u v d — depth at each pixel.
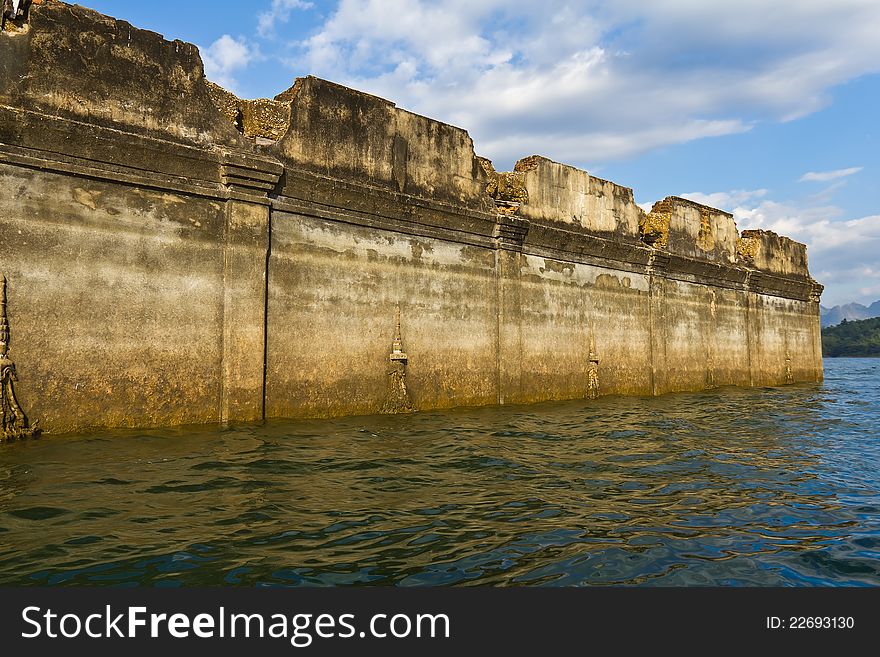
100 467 5.36
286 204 8.23
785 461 7.56
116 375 6.68
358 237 9.05
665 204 15.59
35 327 6.21
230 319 7.51
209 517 4.37
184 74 7.58
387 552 4.01
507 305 11.20
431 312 9.96
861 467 7.38
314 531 4.28
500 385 10.97
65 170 6.51
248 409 7.58
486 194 11.21
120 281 6.80
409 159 9.95
